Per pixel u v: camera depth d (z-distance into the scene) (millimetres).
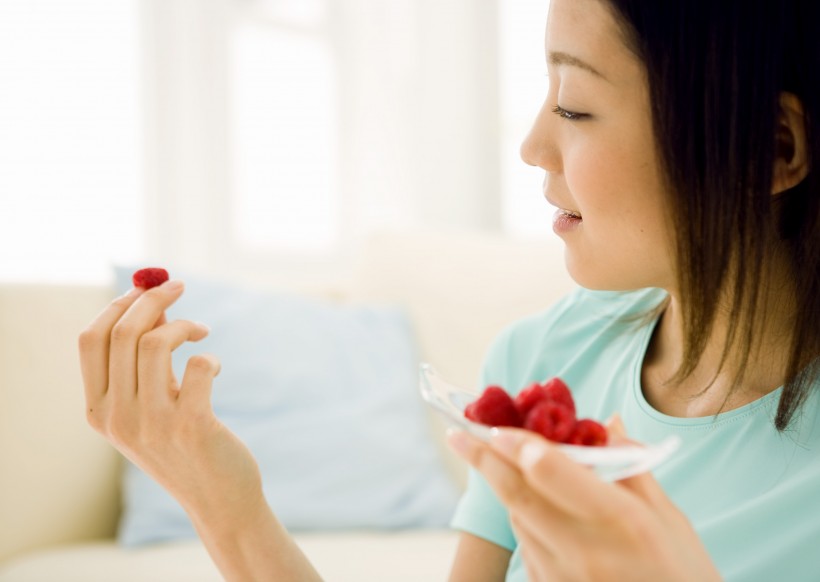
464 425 627
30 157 2033
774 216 775
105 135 2148
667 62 718
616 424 643
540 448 578
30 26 2029
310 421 1385
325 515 1326
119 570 1158
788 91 732
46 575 1154
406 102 2725
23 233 2023
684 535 604
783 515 767
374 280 1634
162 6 2234
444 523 1364
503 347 991
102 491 1376
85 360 789
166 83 2246
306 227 2551
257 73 2438
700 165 725
